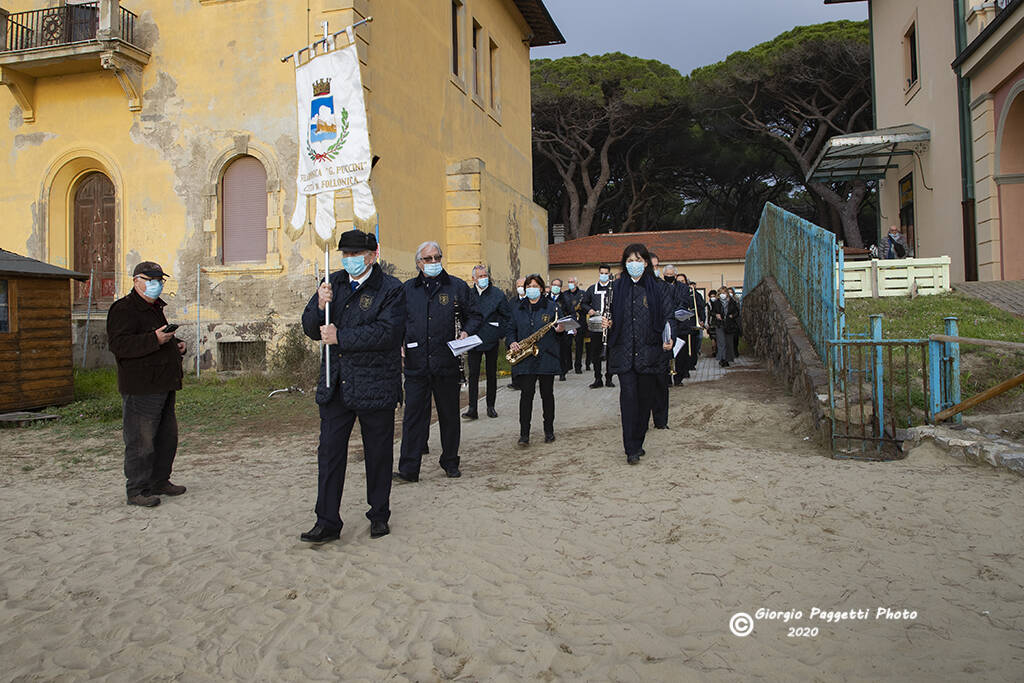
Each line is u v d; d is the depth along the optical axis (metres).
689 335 11.74
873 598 3.29
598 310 12.01
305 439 8.16
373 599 3.59
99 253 14.64
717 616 3.24
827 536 4.03
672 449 6.63
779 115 33.88
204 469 6.71
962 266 16.41
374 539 4.46
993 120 15.13
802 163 32.34
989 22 15.36
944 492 4.54
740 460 5.90
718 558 3.87
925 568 3.54
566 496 5.21
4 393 9.59
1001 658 2.72
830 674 2.71
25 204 14.59
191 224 13.62
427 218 15.95
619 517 4.64
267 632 3.28
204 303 13.52
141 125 13.90
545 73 34.78
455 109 17.80
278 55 13.30
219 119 13.55
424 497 5.43
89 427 8.95
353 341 4.20
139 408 5.40
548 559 4.02
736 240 32.81
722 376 12.98
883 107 22.03
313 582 3.83
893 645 2.88
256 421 9.38
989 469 5.00
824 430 6.75
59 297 10.46
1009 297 11.41
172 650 3.14
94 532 4.79
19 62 13.62
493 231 19.20
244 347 13.51
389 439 4.52
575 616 3.32
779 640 3.00
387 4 14.05
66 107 14.30
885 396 6.98
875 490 4.72
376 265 4.48
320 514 4.40
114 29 13.13
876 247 21.81
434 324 5.99
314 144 4.92
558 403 10.54
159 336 5.33
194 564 4.15
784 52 29.59
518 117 23.69
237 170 13.73
